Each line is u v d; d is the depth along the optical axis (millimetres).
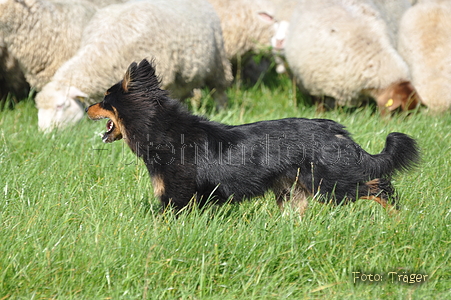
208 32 15617
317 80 15984
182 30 14750
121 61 14055
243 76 21391
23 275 6578
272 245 7336
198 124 8180
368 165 8406
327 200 8273
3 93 16562
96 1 17172
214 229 7555
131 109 7863
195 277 6922
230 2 19234
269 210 8797
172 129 7949
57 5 15242
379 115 15039
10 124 13586
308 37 15953
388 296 6762
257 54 20391
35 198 8727
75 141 11719
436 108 15406
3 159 10555
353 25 15547
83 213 8281
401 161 8617
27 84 16438
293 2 18875
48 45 14938
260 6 19266
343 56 15320
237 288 6770
